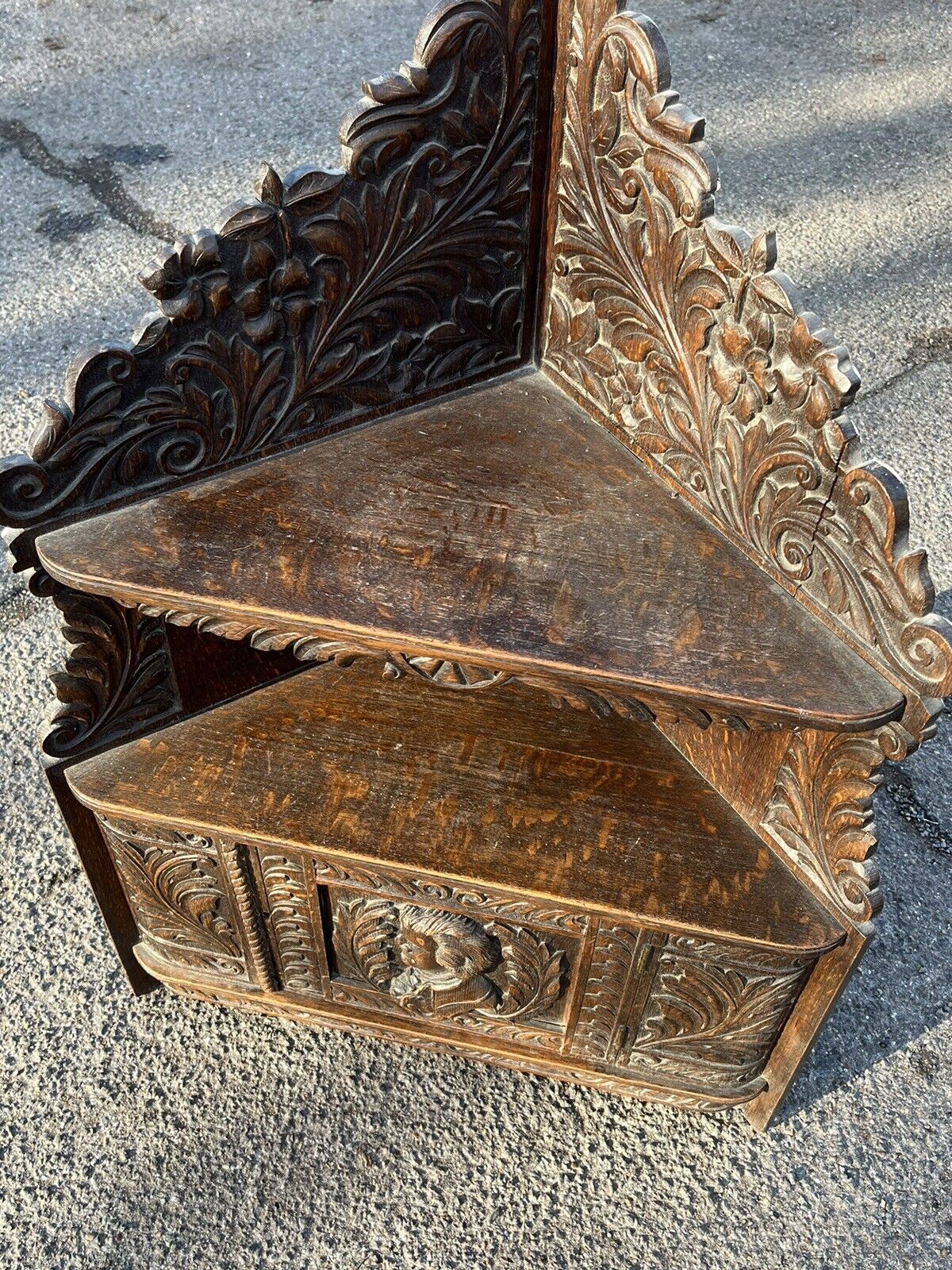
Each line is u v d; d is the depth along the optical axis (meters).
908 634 1.01
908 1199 1.44
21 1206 1.41
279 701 1.42
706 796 1.34
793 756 1.18
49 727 1.27
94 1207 1.41
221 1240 1.39
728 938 1.21
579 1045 1.45
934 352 2.49
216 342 1.18
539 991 1.38
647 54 1.09
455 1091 1.52
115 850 1.36
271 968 1.47
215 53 3.22
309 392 1.29
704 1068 1.41
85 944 1.64
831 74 3.25
